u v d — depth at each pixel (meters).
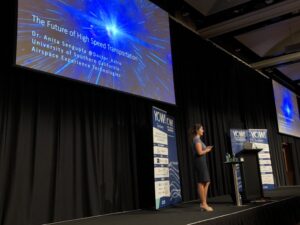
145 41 4.53
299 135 10.70
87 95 4.01
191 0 5.47
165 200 4.26
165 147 4.46
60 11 3.42
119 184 4.21
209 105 6.43
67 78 3.34
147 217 3.32
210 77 6.61
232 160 4.20
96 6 3.87
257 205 3.99
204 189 3.72
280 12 5.89
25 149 3.23
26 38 3.04
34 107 3.40
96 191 3.81
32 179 3.21
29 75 3.41
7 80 3.20
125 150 4.44
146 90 4.37
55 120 3.58
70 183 3.59
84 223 3.08
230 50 7.45
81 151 3.81
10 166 3.09
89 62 3.62
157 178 4.16
